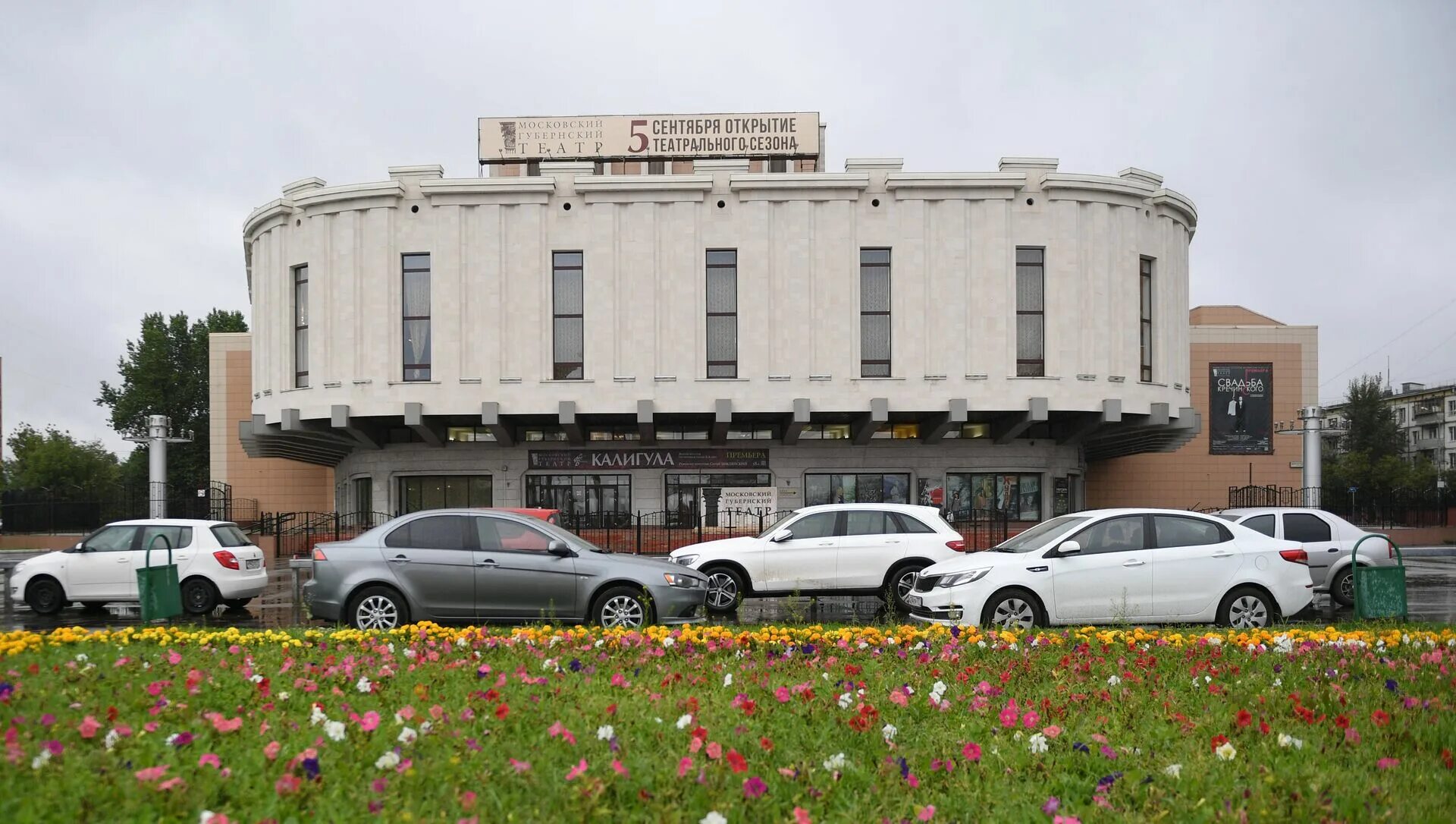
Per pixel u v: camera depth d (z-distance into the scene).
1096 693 7.10
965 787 5.07
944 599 11.97
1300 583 12.07
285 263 28.91
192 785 4.64
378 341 27.53
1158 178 28.86
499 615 11.99
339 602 11.92
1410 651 8.98
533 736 5.74
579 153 30.41
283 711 6.33
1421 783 5.12
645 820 4.46
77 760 4.82
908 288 27.53
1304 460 32.06
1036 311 27.97
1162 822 4.62
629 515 29.09
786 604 12.44
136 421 63.34
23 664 7.57
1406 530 34.19
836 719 6.25
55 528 36.31
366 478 31.55
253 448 32.56
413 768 4.89
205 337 65.44
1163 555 11.99
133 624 14.85
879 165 28.05
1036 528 13.28
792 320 27.53
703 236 27.78
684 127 30.36
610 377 27.44
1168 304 28.95
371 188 27.59
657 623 12.10
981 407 27.30
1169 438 31.50
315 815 4.43
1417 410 92.81
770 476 29.91
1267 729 5.96
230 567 15.89
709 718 6.20
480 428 29.83
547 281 27.73
